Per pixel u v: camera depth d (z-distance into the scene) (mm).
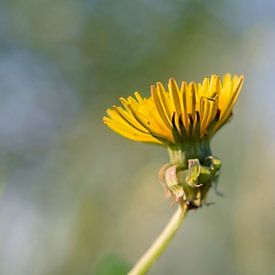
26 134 985
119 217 882
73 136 1036
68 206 916
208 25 1085
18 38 1013
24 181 936
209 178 359
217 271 878
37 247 783
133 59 1087
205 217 892
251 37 931
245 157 804
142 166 1011
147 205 852
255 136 802
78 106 1057
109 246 860
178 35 1092
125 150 1030
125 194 910
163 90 359
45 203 909
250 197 721
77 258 850
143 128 363
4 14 1001
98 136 1052
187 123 360
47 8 1010
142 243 843
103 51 1066
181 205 363
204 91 361
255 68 892
